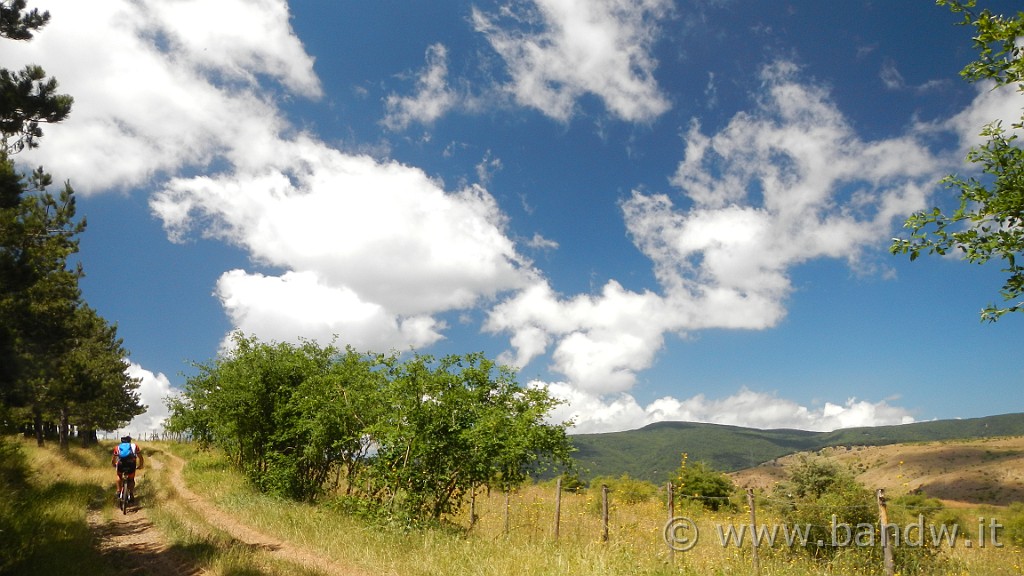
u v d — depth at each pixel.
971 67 7.04
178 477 26.52
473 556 9.48
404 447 13.55
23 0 12.38
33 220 14.77
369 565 9.33
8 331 14.57
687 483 25.38
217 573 8.73
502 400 14.62
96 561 9.13
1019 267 6.72
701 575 9.37
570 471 13.92
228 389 22.61
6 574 7.70
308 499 18.50
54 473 21.16
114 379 47.78
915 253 7.32
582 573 8.61
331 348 22.69
